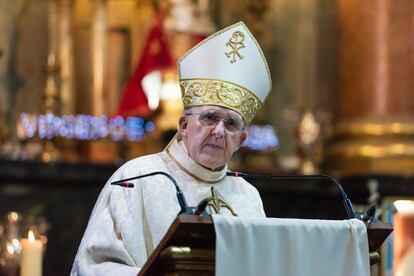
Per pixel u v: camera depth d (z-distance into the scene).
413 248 12.20
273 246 8.31
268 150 25.16
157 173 8.74
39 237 16.36
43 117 22.66
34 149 22.23
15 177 20.45
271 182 22.14
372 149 23.70
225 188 10.05
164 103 23.52
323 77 26.48
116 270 9.02
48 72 23.02
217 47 9.77
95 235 9.38
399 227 12.27
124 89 24.61
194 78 9.74
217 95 9.69
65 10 24.22
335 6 26.62
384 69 24.27
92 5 24.73
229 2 25.88
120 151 23.62
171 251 8.17
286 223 8.38
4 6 24.03
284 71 26.38
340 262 8.56
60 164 20.64
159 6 24.31
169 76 23.55
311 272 8.46
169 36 23.80
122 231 9.38
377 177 21.47
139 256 9.32
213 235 8.20
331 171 24.00
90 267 9.20
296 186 22.17
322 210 22.23
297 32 26.56
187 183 9.84
